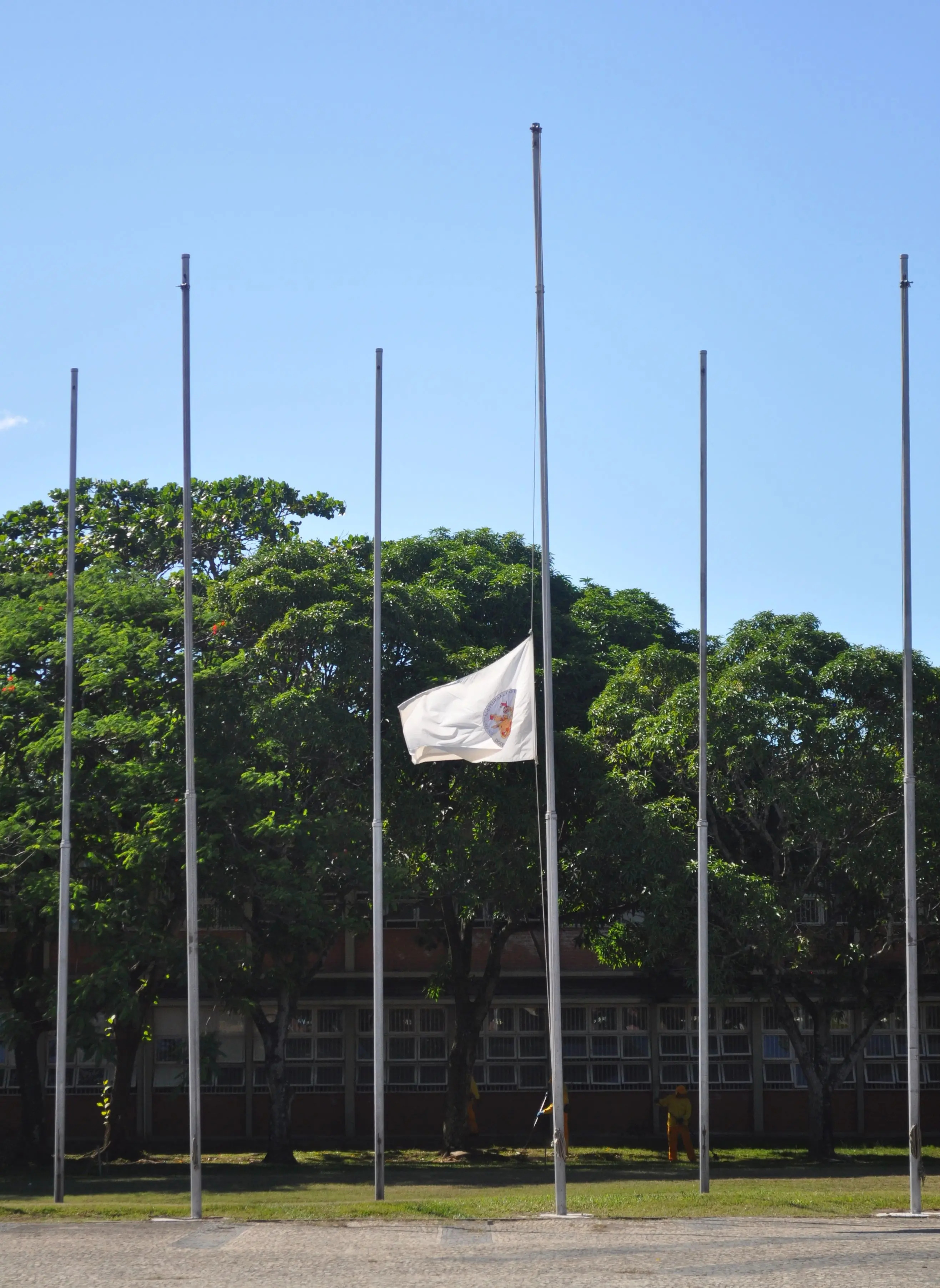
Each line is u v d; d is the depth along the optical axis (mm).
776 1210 17375
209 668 26984
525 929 32062
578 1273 12766
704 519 22594
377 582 21234
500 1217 16922
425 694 20578
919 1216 16922
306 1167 28141
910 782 19250
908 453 20219
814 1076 30703
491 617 35000
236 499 41188
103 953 25188
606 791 28359
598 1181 24328
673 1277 12570
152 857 24812
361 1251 14094
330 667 27766
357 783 28625
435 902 29203
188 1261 13555
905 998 31531
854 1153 32219
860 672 29422
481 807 28109
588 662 34156
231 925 28234
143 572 31406
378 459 21625
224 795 25516
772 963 29312
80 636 26531
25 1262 13516
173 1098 33844
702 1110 20703
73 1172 27219
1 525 40406
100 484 41281
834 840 28547
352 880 27750
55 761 25844
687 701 28578
